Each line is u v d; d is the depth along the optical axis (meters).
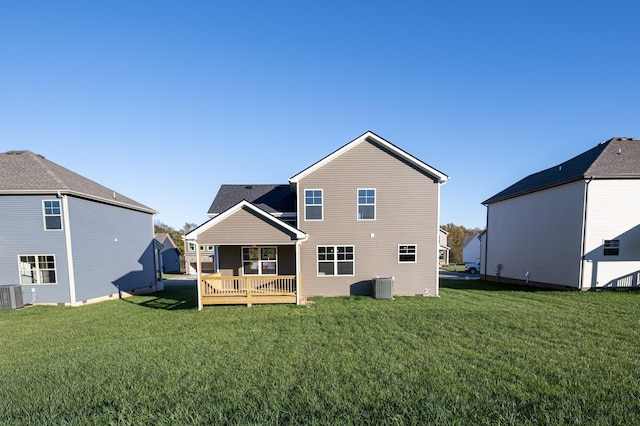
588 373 4.60
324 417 3.49
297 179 12.70
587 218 13.23
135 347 6.32
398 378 4.54
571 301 10.80
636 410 3.57
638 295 11.97
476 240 41.25
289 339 6.63
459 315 8.54
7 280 12.66
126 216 16.44
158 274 19.62
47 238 12.73
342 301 11.33
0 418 3.68
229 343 6.43
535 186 16.00
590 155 15.16
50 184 12.63
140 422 3.48
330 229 12.72
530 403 3.75
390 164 12.76
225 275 13.27
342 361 5.26
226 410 3.71
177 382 4.55
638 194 13.10
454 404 3.73
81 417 3.64
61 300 12.77
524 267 16.94
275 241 10.77
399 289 12.73
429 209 12.77
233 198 15.64
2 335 7.88
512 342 6.15
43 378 4.84
